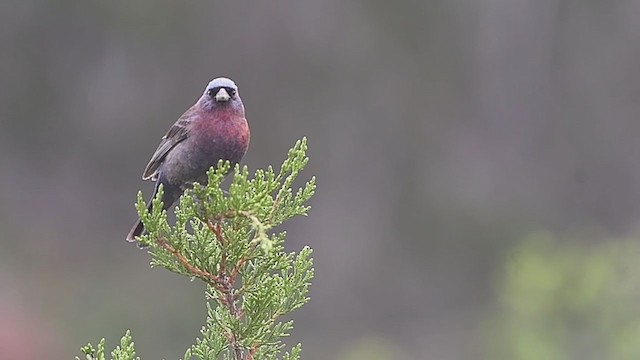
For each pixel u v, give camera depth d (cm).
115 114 2477
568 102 2592
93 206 2411
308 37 2519
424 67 2566
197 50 2494
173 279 2108
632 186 2500
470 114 2567
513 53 2614
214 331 542
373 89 2523
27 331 1898
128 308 2016
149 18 2475
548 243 1150
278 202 534
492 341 1243
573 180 2519
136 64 2489
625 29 2605
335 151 2472
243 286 538
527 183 2505
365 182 2458
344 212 2412
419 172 2486
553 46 2616
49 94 2472
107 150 2462
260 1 2505
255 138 2477
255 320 535
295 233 2364
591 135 2553
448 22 2594
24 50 2461
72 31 2477
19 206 2375
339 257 2341
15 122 2453
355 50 2528
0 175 2408
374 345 1886
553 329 1068
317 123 2488
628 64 2589
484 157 2527
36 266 2177
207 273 533
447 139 2530
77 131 2466
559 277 1071
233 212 522
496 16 2616
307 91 2506
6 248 2223
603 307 1059
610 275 1064
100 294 2072
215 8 2497
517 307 1091
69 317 1989
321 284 2281
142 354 1934
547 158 2544
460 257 2353
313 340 2052
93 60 2488
